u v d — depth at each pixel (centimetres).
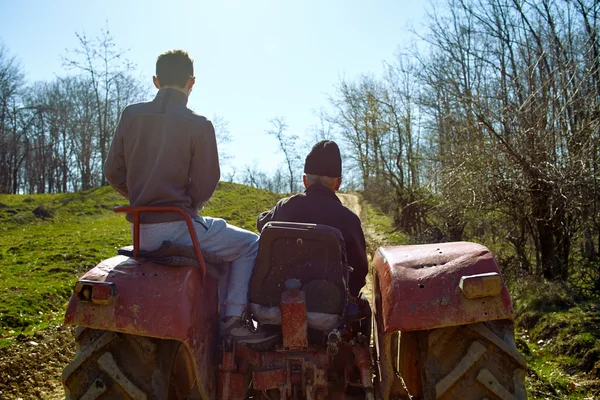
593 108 741
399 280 272
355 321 322
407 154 1783
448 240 1094
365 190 2950
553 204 765
